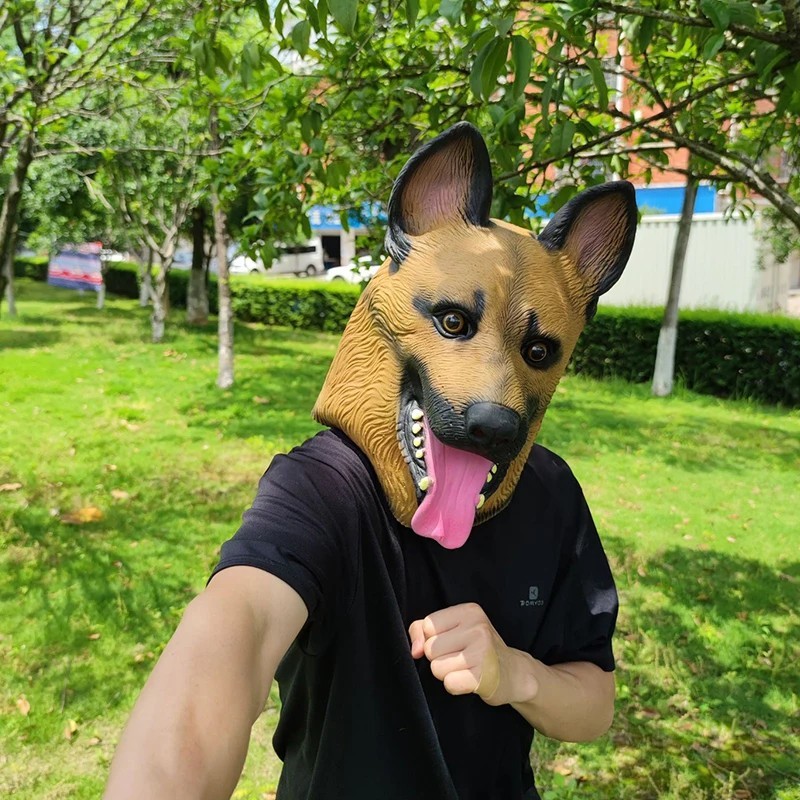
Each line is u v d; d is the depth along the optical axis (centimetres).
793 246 678
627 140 258
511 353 78
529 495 89
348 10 113
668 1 179
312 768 79
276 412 589
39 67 311
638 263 977
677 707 247
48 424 526
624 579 336
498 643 78
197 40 187
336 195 268
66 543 337
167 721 57
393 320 79
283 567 68
